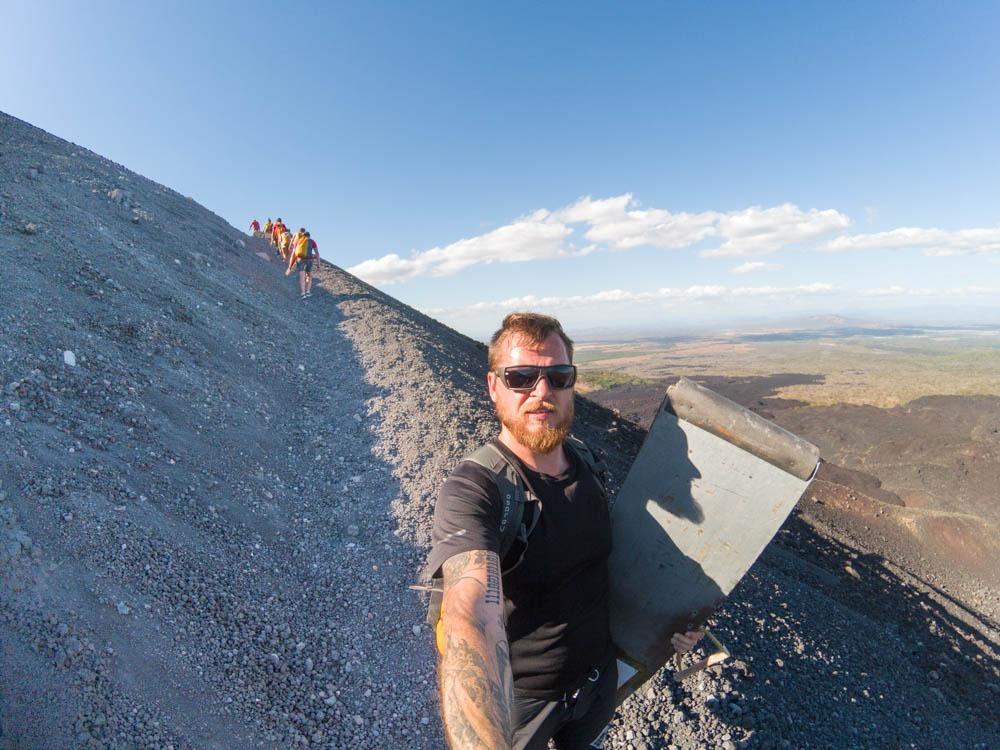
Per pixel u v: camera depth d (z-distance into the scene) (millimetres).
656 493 1868
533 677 1606
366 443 6918
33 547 3059
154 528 3916
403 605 4227
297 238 16141
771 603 6414
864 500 22391
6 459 3584
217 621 3512
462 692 992
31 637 2613
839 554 14648
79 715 2432
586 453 1844
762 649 4844
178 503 4457
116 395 5332
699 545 1808
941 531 20703
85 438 4473
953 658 9914
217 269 12852
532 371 1516
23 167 11000
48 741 2273
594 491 1730
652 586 1881
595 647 1694
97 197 11719
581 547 1615
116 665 2768
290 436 7023
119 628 2990
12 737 2203
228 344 8477
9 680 2371
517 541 1510
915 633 10555
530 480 1561
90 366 5508
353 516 5340
